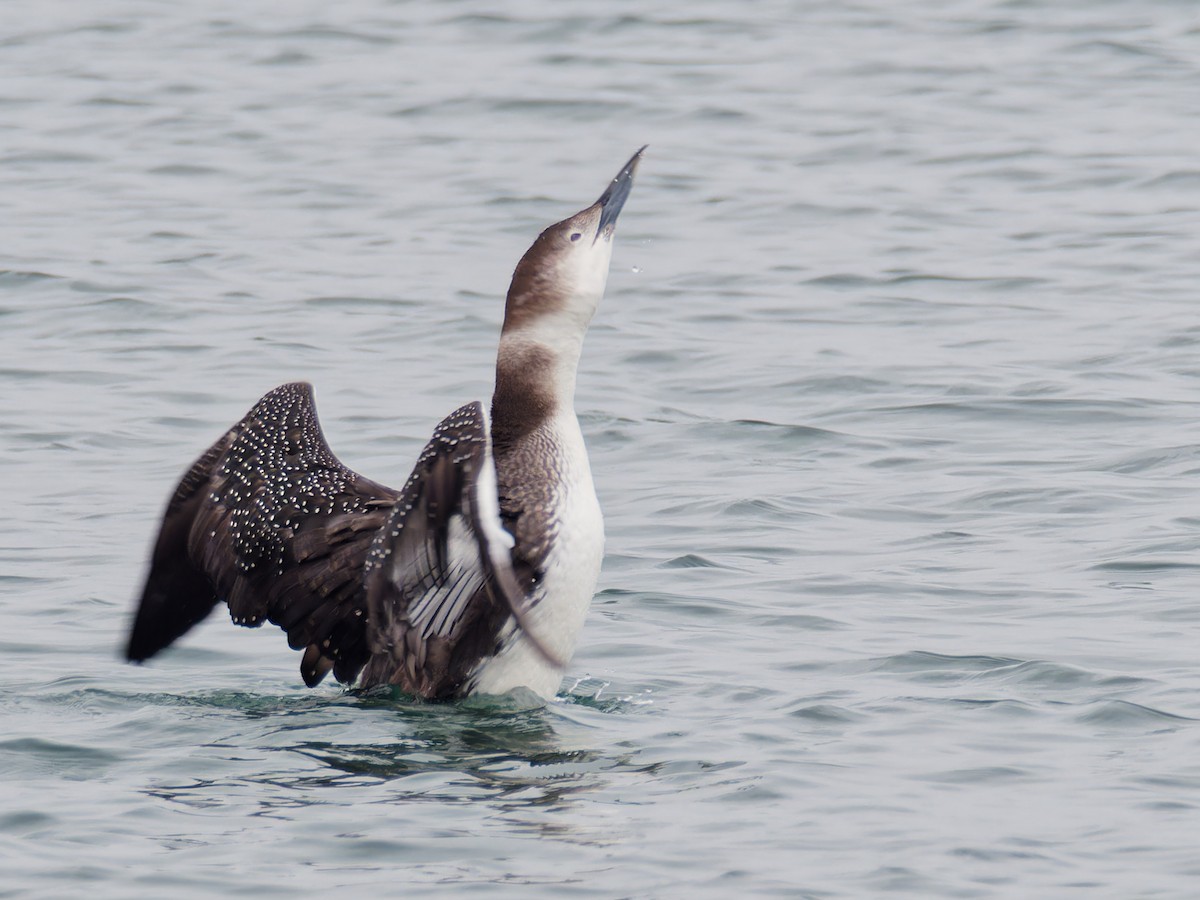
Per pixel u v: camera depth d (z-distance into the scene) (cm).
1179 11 3750
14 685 1032
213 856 789
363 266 2278
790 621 1154
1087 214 2514
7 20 3856
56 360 1875
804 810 844
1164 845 799
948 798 857
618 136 2986
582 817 834
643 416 1688
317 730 954
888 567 1265
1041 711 982
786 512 1401
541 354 1032
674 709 998
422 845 802
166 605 1038
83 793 863
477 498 875
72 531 1358
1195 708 979
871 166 2791
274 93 3269
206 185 2716
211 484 1028
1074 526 1348
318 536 995
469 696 992
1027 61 3431
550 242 1045
